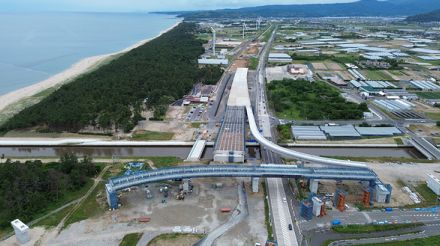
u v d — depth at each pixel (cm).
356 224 12281
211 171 14488
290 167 14762
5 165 15375
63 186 14288
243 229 11988
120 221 12444
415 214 13000
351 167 15488
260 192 14412
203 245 11156
